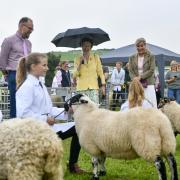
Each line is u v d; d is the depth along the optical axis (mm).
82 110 7703
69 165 8438
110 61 27531
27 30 9430
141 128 6684
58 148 4309
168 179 7781
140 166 9039
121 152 7043
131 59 10102
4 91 12305
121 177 8133
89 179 7938
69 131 8242
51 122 6344
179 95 16984
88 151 7559
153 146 6641
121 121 6934
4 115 12328
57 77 19000
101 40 12055
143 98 8117
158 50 27562
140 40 9891
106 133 7062
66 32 11844
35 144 4207
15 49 9414
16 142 4227
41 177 4305
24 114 6145
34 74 6316
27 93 6168
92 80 9820
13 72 9430
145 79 9836
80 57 9898
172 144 6824
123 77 21734
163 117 6836
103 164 8117
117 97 20281
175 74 17094
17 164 4191
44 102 6426
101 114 7430
